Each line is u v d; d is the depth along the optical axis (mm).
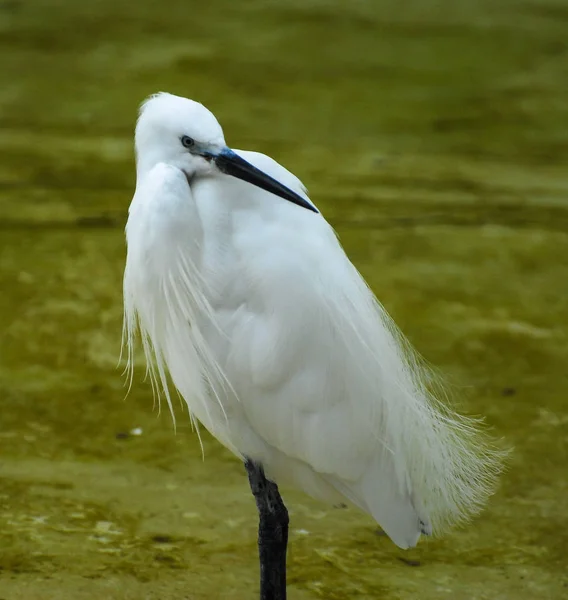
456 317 11930
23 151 17547
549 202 15984
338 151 18016
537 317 12055
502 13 27469
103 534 7637
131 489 8336
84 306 12000
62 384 10172
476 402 9906
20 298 12125
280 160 17328
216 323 6281
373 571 7320
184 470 8719
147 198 6074
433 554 7566
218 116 19547
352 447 6293
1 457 8727
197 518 7938
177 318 6363
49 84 21156
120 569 7172
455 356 10945
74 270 13039
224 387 6477
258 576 7168
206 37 24625
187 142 6141
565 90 21938
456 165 17609
